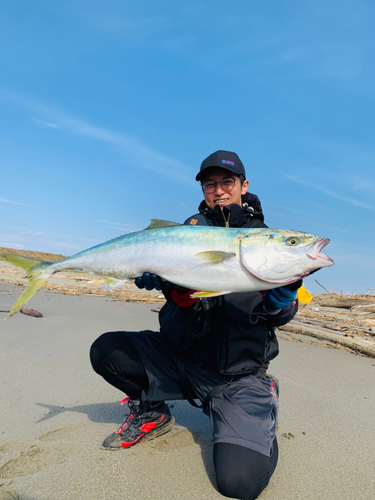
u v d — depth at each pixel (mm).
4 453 2287
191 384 2598
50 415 2811
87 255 2814
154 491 1987
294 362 4465
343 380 3914
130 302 8531
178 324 2660
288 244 2408
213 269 2496
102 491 1963
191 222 2984
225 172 3068
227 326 2514
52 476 2072
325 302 9508
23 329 5082
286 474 2205
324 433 2713
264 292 2568
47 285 10203
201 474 2168
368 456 2420
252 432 2174
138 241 2707
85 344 4637
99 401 3111
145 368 2588
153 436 2545
